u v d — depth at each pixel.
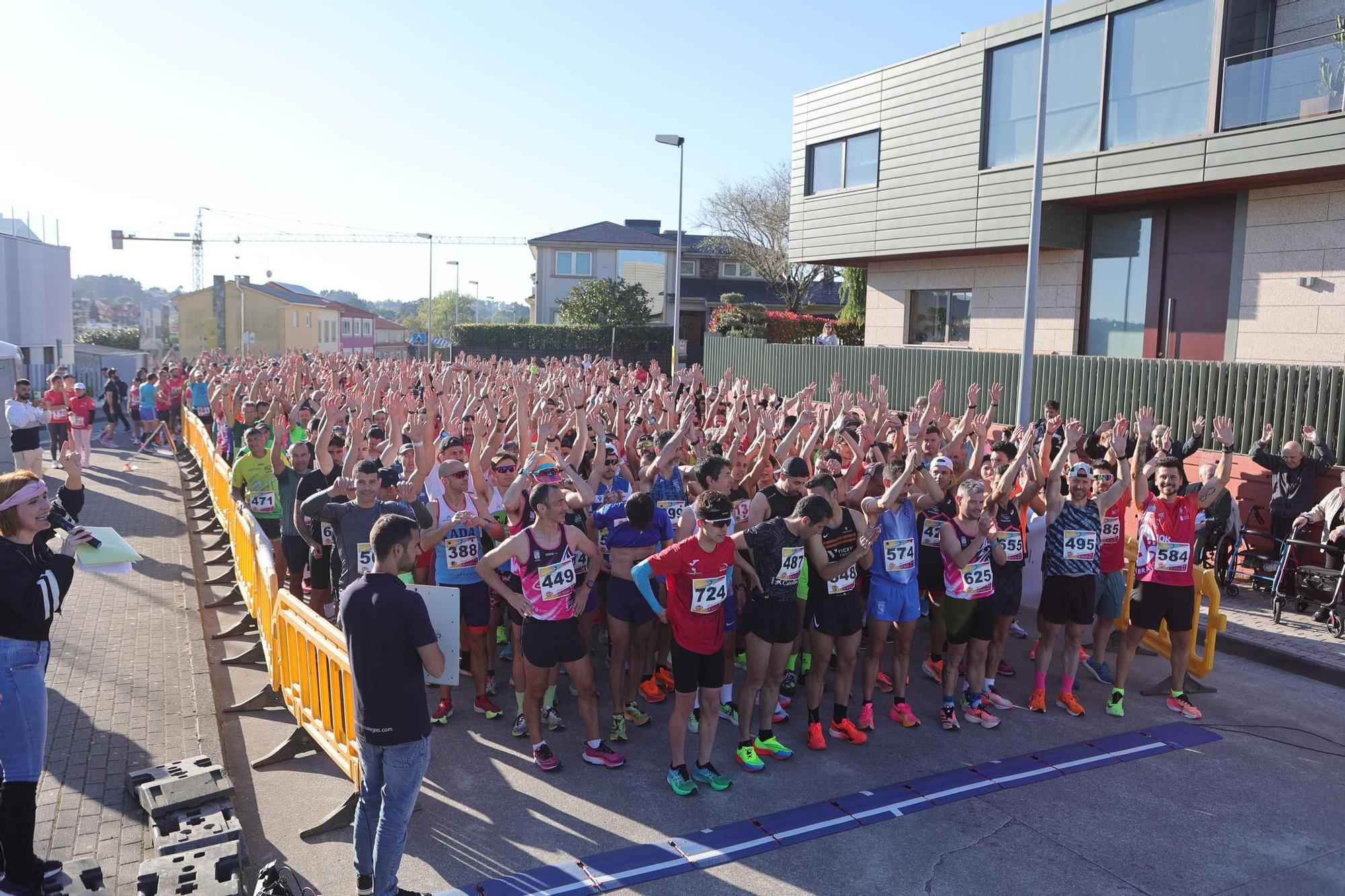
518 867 4.99
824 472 7.16
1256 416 11.36
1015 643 9.15
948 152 17.30
